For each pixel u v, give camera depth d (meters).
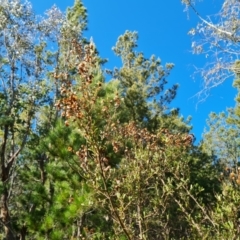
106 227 7.34
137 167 5.46
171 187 5.16
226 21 8.27
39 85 13.38
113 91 6.74
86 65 3.74
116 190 4.10
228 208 4.06
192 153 22.00
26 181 11.63
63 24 13.41
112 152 6.12
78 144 6.77
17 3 12.84
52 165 7.18
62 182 6.93
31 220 7.74
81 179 6.89
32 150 12.39
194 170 21.94
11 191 13.84
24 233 10.95
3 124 12.93
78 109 3.68
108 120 4.64
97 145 3.79
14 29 13.00
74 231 6.80
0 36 13.05
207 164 24.56
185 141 6.86
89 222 7.34
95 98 3.79
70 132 7.04
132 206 5.56
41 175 11.70
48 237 7.35
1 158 13.22
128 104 21.41
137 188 5.16
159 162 6.05
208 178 22.02
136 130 6.91
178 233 9.50
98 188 3.86
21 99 13.55
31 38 13.27
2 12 12.78
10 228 11.43
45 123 13.88
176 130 22.41
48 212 7.59
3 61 13.17
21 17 12.98
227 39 8.27
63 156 6.79
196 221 4.77
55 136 7.03
